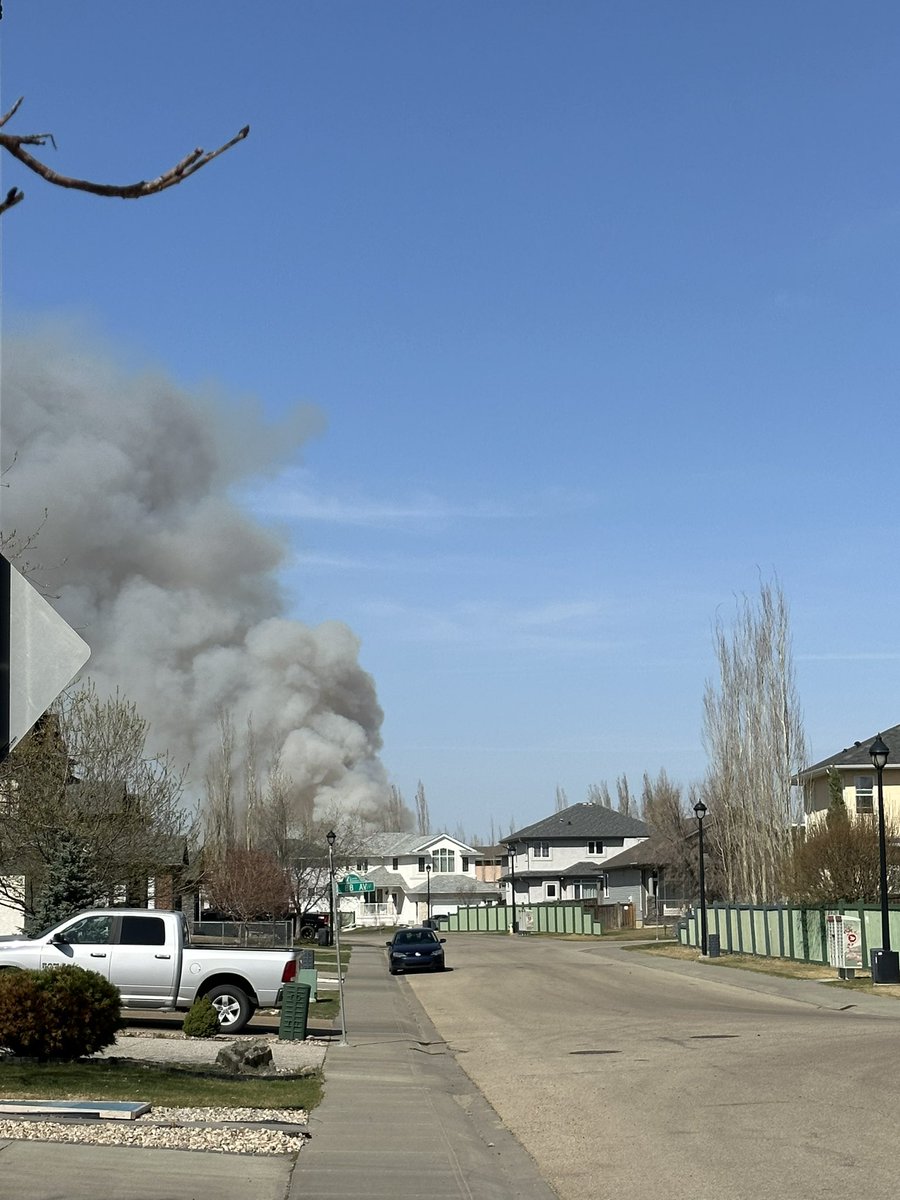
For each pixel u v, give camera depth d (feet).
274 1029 75.31
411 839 398.21
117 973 70.74
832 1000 92.73
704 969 134.51
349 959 176.45
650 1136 37.70
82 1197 27.35
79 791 105.40
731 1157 33.78
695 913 176.76
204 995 71.51
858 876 139.64
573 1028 76.89
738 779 189.67
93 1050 49.60
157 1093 42.68
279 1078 50.16
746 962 140.26
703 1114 41.39
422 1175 31.78
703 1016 82.64
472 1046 69.15
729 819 191.01
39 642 18.97
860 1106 41.70
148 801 113.39
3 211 15.97
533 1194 30.27
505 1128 40.57
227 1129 36.63
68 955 70.54
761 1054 58.34
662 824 250.98
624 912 280.92
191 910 171.53
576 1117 42.14
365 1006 95.66
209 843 209.05
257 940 143.23
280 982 71.97
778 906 141.28
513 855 356.18
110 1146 33.01
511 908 303.89
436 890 376.68
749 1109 41.93
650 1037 69.21
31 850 100.53
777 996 100.99
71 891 97.09
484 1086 51.70
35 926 97.66
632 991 110.32
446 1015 90.94
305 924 229.86
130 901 120.26
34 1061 48.11
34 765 96.94
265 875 191.52
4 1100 38.70
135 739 111.34
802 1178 30.86
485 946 220.84
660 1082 50.03
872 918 116.67
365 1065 57.06
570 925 268.21
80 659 19.03
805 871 143.74
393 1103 44.42
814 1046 60.90
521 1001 101.40
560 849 347.56
